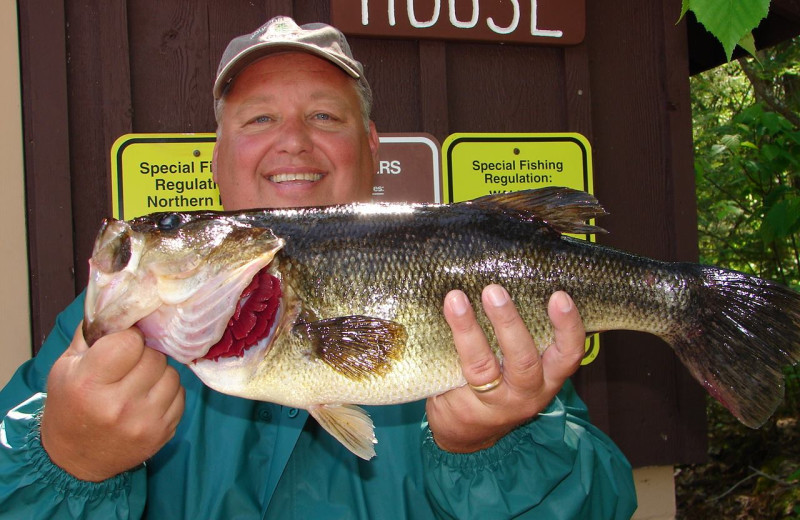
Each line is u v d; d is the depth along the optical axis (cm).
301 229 184
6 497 166
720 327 200
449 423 186
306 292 181
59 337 232
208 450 212
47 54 278
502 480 195
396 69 317
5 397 220
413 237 185
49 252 277
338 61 240
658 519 346
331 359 178
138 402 161
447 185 313
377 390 180
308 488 211
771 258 640
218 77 242
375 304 181
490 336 184
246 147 237
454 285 183
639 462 336
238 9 302
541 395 180
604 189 338
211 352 174
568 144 327
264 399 181
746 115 488
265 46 234
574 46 331
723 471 595
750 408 195
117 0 285
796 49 578
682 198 343
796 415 629
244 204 242
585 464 205
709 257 692
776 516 492
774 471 552
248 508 205
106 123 284
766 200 512
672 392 342
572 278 192
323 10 310
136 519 182
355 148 247
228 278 170
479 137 318
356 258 182
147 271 167
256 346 177
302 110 240
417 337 180
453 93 324
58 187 279
